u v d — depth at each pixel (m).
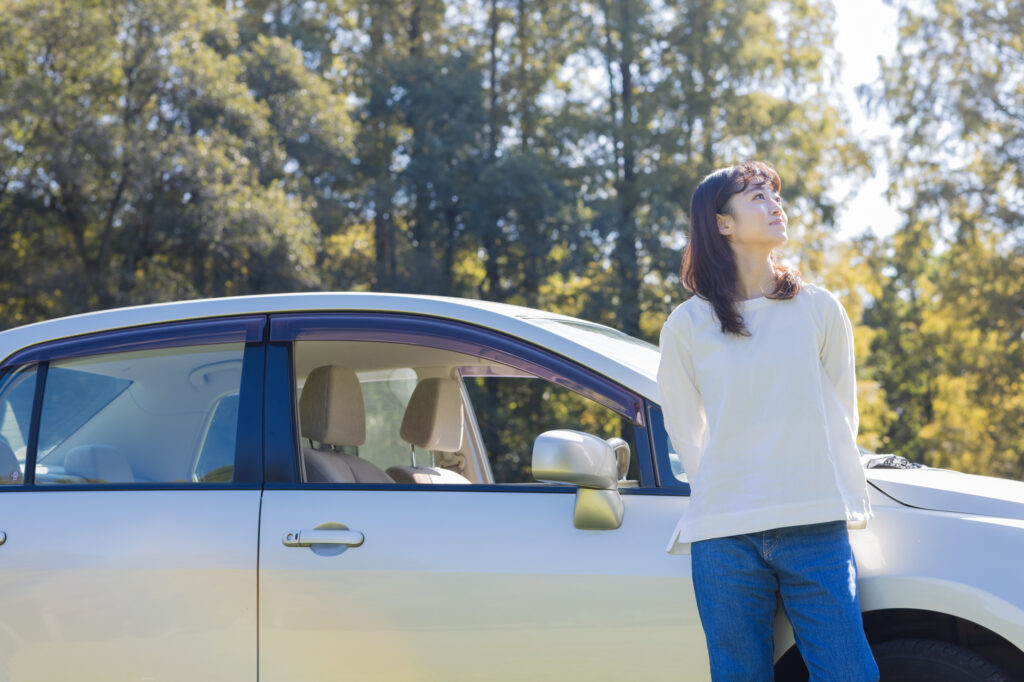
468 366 3.74
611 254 27.66
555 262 27.44
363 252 30.12
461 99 28.98
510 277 28.55
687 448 2.34
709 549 2.20
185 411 2.81
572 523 2.45
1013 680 2.23
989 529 2.24
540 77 31.16
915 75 27.75
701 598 2.22
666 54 29.69
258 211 23.08
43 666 2.66
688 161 29.11
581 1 30.20
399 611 2.47
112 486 2.78
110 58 23.00
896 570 2.24
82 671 2.63
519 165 27.14
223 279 24.64
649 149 29.14
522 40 31.58
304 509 2.60
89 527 2.71
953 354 28.77
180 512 2.67
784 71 29.61
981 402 27.69
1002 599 2.14
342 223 28.59
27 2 22.48
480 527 2.49
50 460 2.86
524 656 2.40
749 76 28.59
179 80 23.48
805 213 29.38
